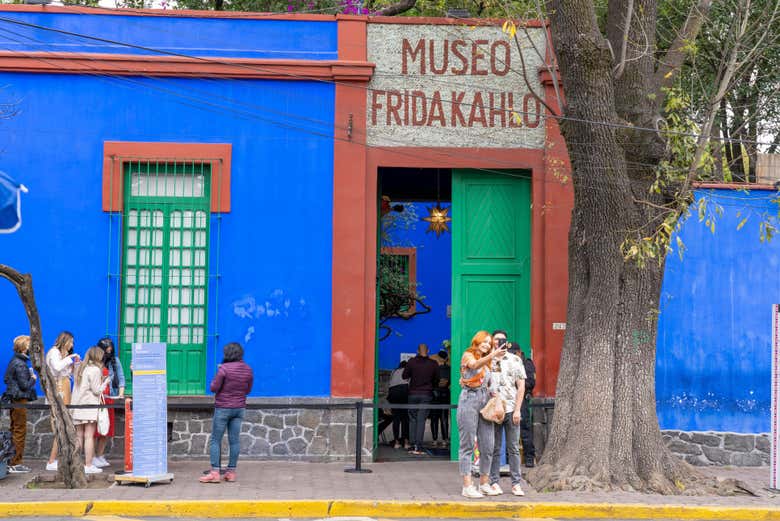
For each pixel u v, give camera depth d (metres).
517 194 13.15
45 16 12.62
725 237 13.02
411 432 14.21
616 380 10.80
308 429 12.38
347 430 12.39
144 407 10.49
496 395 9.88
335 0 19.64
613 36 11.32
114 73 12.55
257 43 12.80
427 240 21.38
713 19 16.00
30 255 12.34
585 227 10.91
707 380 12.87
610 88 10.51
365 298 12.62
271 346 12.50
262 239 12.60
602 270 10.78
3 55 12.38
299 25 12.88
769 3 13.05
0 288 12.27
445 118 12.93
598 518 9.48
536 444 12.54
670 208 10.91
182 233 12.68
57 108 12.50
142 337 12.54
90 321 12.35
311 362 12.50
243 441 12.33
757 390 12.87
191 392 12.46
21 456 11.44
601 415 10.62
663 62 11.52
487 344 9.94
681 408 12.83
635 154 10.84
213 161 12.59
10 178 12.39
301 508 9.42
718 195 12.53
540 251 12.87
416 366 14.09
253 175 12.65
